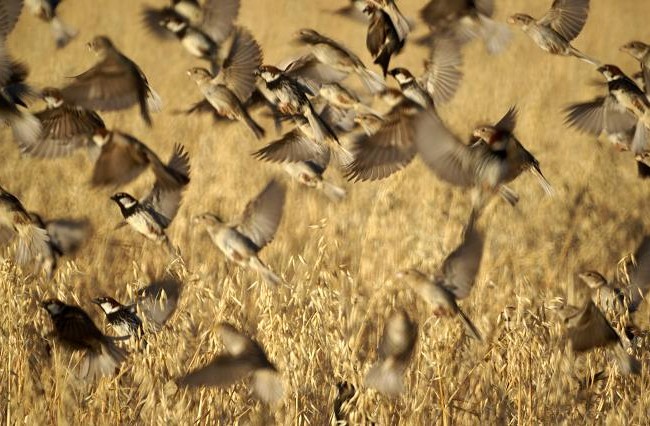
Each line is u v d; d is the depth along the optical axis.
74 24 36.41
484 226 17.64
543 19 13.60
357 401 10.73
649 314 14.60
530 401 11.38
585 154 23.02
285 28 36.16
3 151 21.64
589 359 12.05
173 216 12.59
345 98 13.42
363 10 13.89
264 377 9.75
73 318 10.49
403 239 16.64
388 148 10.62
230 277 13.30
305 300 12.45
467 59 32.19
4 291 11.88
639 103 12.88
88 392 11.45
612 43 35.44
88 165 20.66
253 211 11.42
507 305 13.37
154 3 39.91
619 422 11.31
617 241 17.92
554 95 28.53
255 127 13.32
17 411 10.63
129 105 10.62
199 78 13.32
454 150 9.90
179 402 10.83
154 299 11.49
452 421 11.60
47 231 12.09
